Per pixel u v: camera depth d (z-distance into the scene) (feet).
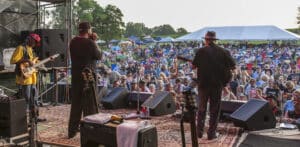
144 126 13.30
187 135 18.53
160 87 35.47
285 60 73.51
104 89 27.78
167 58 85.87
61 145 16.83
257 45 117.80
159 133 18.98
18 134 16.74
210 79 17.42
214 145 16.72
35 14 32.40
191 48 111.04
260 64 63.31
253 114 19.27
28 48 22.15
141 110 24.63
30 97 21.77
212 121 17.72
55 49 27.99
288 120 22.06
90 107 17.24
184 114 13.23
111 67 58.54
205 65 17.48
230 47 113.09
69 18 31.65
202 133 17.95
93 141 14.20
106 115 14.73
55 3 32.04
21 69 21.40
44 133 18.95
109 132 13.64
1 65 28.27
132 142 12.98
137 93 26.23
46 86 30.07
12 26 30.48
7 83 29.89
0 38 29.63
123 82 35.42
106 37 146.00
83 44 17.25
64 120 22.22
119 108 26.22
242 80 40.65
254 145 16.66
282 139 17.57
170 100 24.17
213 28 94.07
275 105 26.45
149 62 69.92
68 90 29.53
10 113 16.37
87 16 133.08
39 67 23.43
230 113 21.84
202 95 17.78
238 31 90.94
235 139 17.75
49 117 23.13
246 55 88.12
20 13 31.09
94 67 17.58
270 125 19.77
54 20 33.12
